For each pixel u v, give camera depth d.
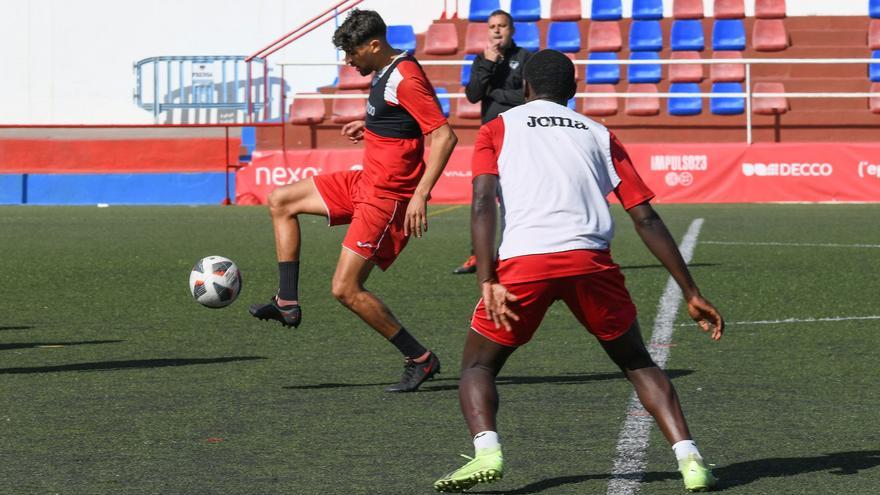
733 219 28.28
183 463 7.68
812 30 39.38
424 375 10.00
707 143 33.84
